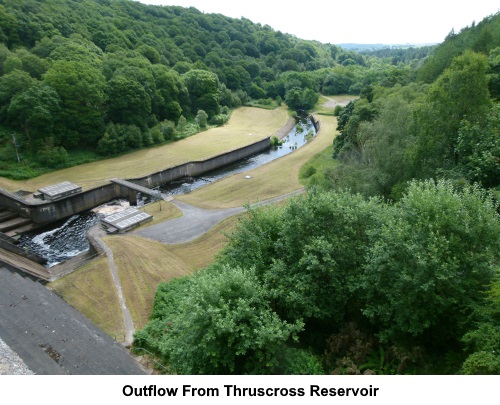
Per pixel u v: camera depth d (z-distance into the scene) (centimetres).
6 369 1566
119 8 12800
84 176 5644
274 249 2064
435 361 1594
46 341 1967
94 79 6362
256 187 5519
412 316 1519
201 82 9881
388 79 7600
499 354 1249
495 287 1341
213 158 6919
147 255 3447
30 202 4612
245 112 11469
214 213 4531
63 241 4306
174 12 15850
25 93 5509
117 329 2427
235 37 16488
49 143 5725
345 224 1875
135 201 5331
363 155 3706
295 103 12438
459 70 2694
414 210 1650
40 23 7950
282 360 1545
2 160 5406
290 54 16900
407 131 3297
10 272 2769
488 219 1525
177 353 1627
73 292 2864
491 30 6562
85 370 1762
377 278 1603
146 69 8200
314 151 7369
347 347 1684
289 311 1767
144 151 7006
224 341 1471
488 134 2484
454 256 1456
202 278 1656
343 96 14425
